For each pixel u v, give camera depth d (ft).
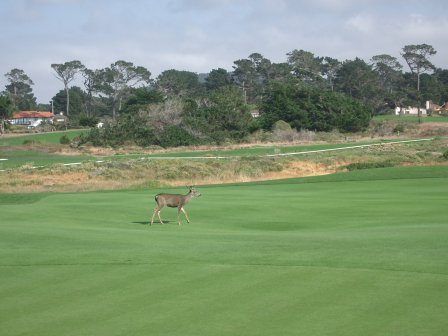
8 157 239.30
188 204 100.99
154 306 38.19
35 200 114.93
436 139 266.98
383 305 36.99
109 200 105.81
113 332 34.06
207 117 312.09
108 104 582.76
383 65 640.58
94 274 46.21
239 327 34.14
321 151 228.84
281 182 147.74
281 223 81.15
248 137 310.04
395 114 546.67
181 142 286.87
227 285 42.27
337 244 56.90
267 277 44.04
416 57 556.51
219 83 606.96
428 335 32.24
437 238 58.75
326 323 34.27
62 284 43.75
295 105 347.97
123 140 287.28
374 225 76.33
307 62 596.29
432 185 130.00
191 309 37.37
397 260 48.24
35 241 60.54
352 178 149.38
